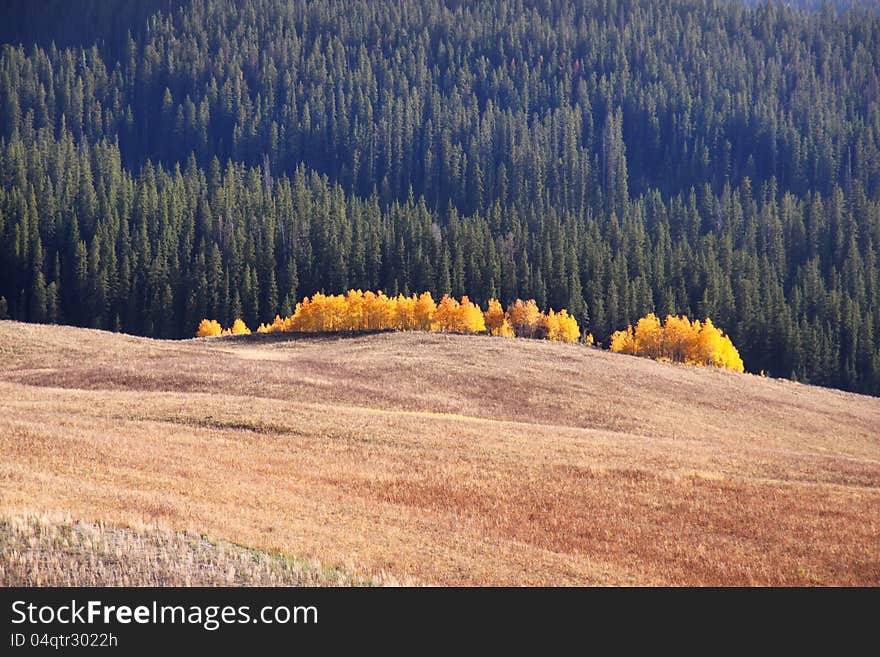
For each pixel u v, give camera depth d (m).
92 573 23.86
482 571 28.92
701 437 80.69
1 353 93.06
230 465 42.78
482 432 58.09
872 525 39.19
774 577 31.92
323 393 80.81
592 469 47.50
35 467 36.38
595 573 30.28
